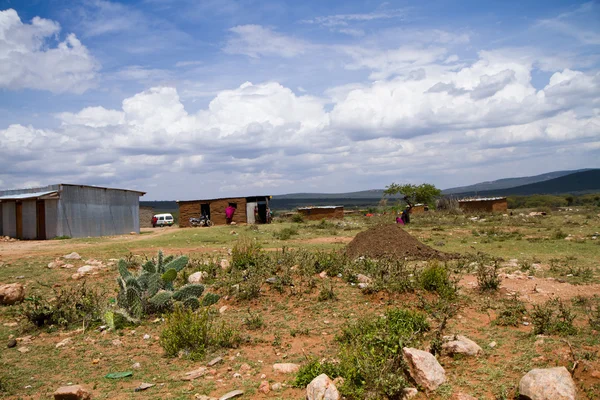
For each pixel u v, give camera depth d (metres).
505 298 10.05
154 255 18.72
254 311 10.19
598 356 6.31
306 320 9.35
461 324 8.46
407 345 6.58
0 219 33.81
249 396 5.95
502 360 6.58
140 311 10.19
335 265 12.65
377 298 10.37
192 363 7.45
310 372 6.29
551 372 5.27
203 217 43.53
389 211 49.44
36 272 14.94
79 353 8.20
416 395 5.61
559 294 10.45
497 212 47.56
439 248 20.66
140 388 6.34
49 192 32.16
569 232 25.55
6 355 8.23
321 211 50.34
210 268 13.88
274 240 25.83
